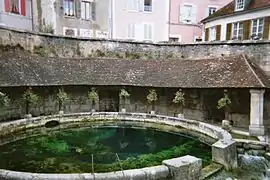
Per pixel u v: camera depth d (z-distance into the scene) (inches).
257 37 633.6
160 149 382.3
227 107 539.5
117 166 309.0
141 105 640.4
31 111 556.7
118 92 657.6
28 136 439.5
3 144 393.1
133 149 382.3
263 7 607.5
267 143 378.3
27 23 743.7
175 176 247.8
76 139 430.9
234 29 709.9
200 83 522.6
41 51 630.5
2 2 650.2
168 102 621.6
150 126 519.8
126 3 845.8
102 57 695.1
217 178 285.3
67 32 802.8
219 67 544.1
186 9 913.5
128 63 653.3
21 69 525.7
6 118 514.0
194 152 365.1
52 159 332.2
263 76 496.4
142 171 244.1
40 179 228.8
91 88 597.9
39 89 569.0
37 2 773.3
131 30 861.2
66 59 638.5
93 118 553.6
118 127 518.0
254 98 446.3
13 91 527.2
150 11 875.4
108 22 851.4
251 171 323.9
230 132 461.1
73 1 813.9
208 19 802.8
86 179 232.5
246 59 535.2
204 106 577.6
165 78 580.4
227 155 313.1
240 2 687.7
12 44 567.8
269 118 513.3
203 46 630.5
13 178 231.0
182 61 626.8
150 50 699.4
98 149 379.6
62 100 569.0
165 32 896.3
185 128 488.1
